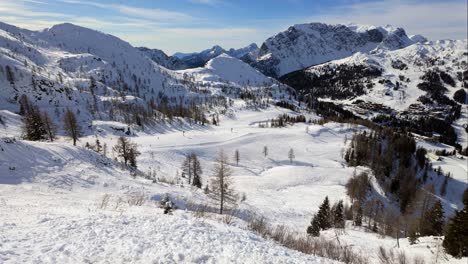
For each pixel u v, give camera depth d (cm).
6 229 1276
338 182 9462
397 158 13012
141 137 14738
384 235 4572
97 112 17175
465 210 2781
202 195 4556
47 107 15762
